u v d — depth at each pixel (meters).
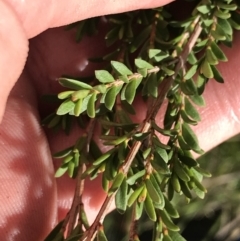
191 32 0.25
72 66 0.31
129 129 0.22
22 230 0.27
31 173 0.28
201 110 0.32
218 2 0.24
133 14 0.26
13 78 0.22
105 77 0.21
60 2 0.23
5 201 0.27
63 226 0.22
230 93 0.31
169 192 0.22
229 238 0.43
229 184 0.43
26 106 0.30
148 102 0.25
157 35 0.25
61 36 0.31
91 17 0.26
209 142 0.32
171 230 0.21
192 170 0.22
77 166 0.23
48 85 0.32
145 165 0.21
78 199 0.22
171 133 0.21
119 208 0.21
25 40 0.22
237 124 0.32
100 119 0.23
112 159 0.22
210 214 0.44
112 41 0.26
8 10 0.21
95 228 0.20
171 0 0.25
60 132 0.30
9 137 0.28
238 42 0.31
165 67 0.23
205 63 0.23
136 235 0.21
